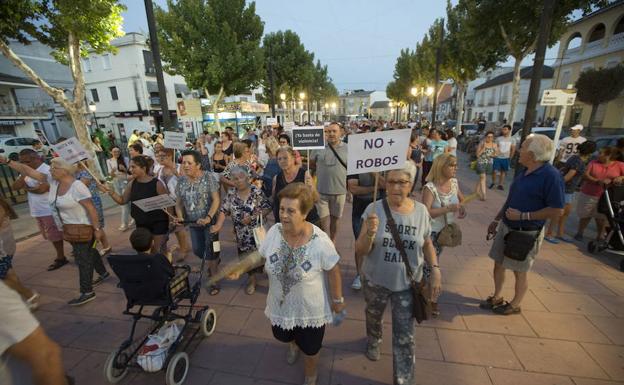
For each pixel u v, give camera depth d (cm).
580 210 509
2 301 109
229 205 366
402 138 224
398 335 230
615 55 1975
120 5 952
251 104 2470
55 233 462
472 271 428
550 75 3250
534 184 279
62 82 2625
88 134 1005
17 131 2208
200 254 400
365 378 257
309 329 215
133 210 396
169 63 1633
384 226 226
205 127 2628
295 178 377
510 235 296
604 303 351
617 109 2002
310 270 205
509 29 1169
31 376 125
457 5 1775
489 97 4012
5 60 2206
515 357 274
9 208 344
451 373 258
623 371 257
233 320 336
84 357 291
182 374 256
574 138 659
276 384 253
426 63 2623
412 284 224
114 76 2805
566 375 254
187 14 1443
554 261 453
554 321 321
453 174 292
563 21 1092
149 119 2819
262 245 224
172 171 500
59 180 349
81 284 372
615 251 448
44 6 828
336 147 434
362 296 374
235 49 1520
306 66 2803
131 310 361
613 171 462
